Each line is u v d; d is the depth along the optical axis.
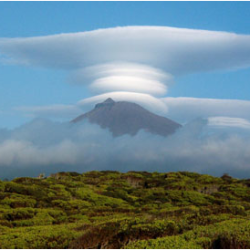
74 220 44.88
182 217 37.34
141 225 28.92
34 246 27.23
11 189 63.38
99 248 26.91
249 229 25.41
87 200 65.50
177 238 24.08
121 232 28.00
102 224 29.84
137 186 99.56
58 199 61.22
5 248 26.23
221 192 84.19
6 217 43.53
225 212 42.09
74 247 27.03
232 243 23.05
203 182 105.25
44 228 32.25
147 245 22.31
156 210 52.62
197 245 22.64
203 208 43.66
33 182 78.56
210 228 27.20
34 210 47.06
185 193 77.44
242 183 103.25
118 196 73.19
